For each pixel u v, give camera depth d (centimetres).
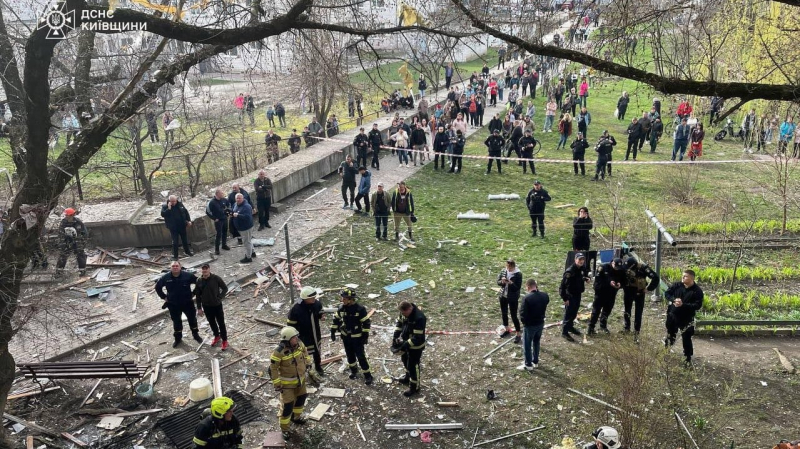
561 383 1012
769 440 866
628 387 853
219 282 1110
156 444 888
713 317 1211
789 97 635
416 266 1499
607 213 1848
